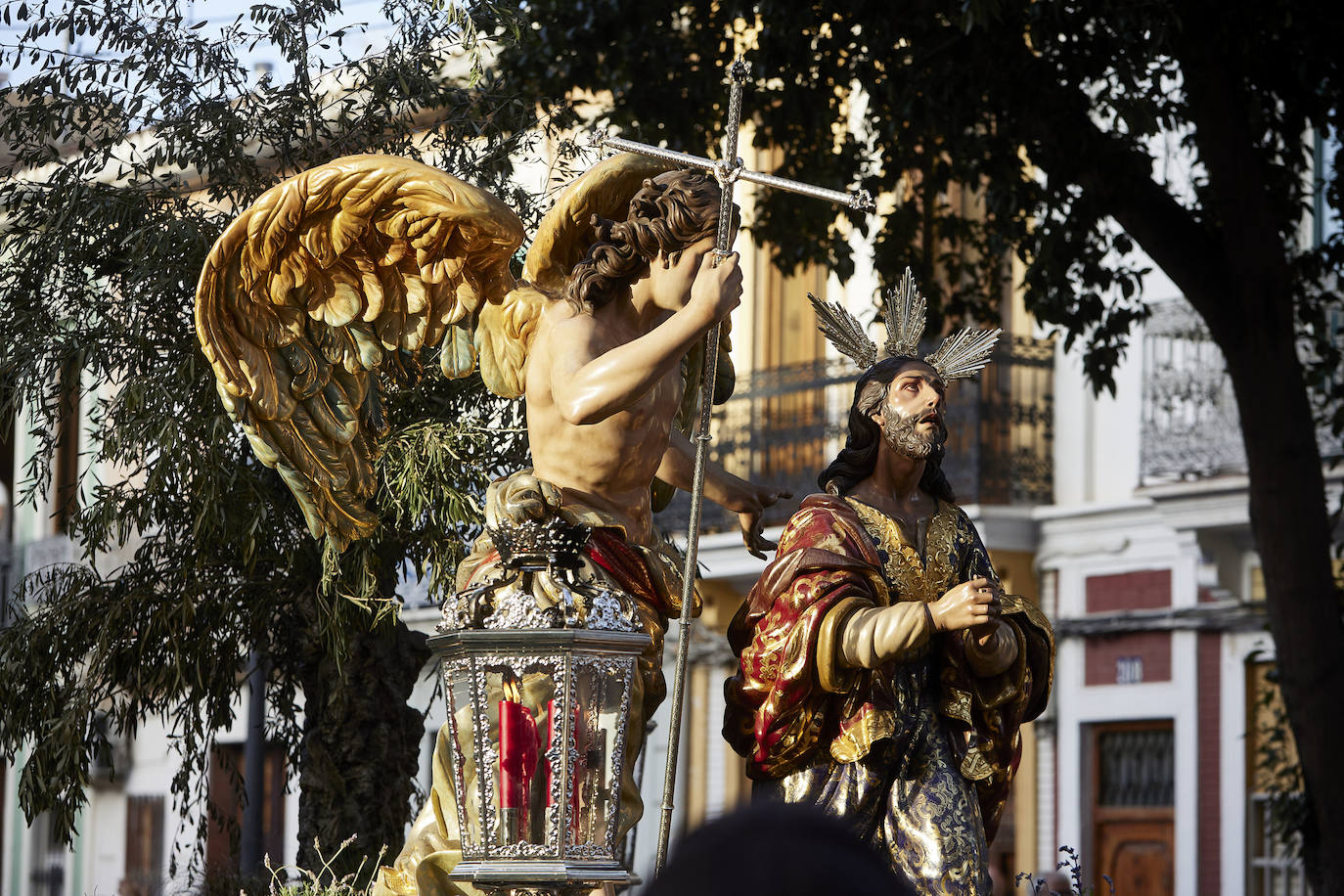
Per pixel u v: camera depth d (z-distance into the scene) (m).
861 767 4.74
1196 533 19.25
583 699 4.37
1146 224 12.91
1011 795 20.75
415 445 9.09
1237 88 12.63
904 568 4.87
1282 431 12.76
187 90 10.01
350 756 9.73
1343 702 12.56
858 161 14.21
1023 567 20.75
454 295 5.25
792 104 13.69
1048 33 11.93
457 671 4.44
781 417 21.91
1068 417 20.69
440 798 4.88
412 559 9.88
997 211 13.58
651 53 13.59
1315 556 12.68
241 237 5.15
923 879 4.69
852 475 5.04
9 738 10.00
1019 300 20.72
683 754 21.59
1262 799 18.86
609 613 4.45
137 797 25.08
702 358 5.70
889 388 4.97
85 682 9.91
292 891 8.29
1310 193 16.17
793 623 4.67
